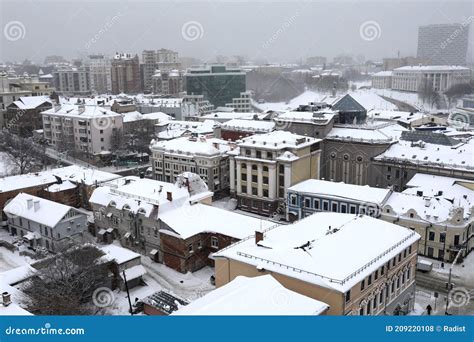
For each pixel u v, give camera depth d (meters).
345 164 120.38
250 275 58.62
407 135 123.75
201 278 79.31
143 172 150.75
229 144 126.12
